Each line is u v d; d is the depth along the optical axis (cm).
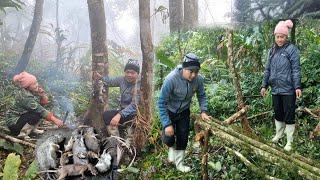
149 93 466
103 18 472
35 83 515
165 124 384
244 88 587
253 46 613
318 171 260
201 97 403
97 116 464
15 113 571
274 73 431
